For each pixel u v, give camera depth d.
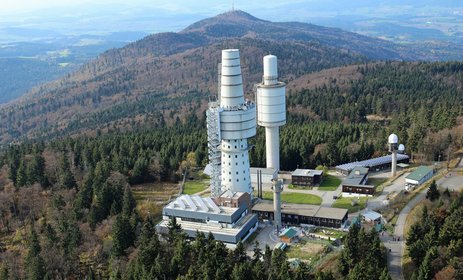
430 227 107.06
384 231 121.31
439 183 144.62
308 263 110.12
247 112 139.88
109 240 125.50
